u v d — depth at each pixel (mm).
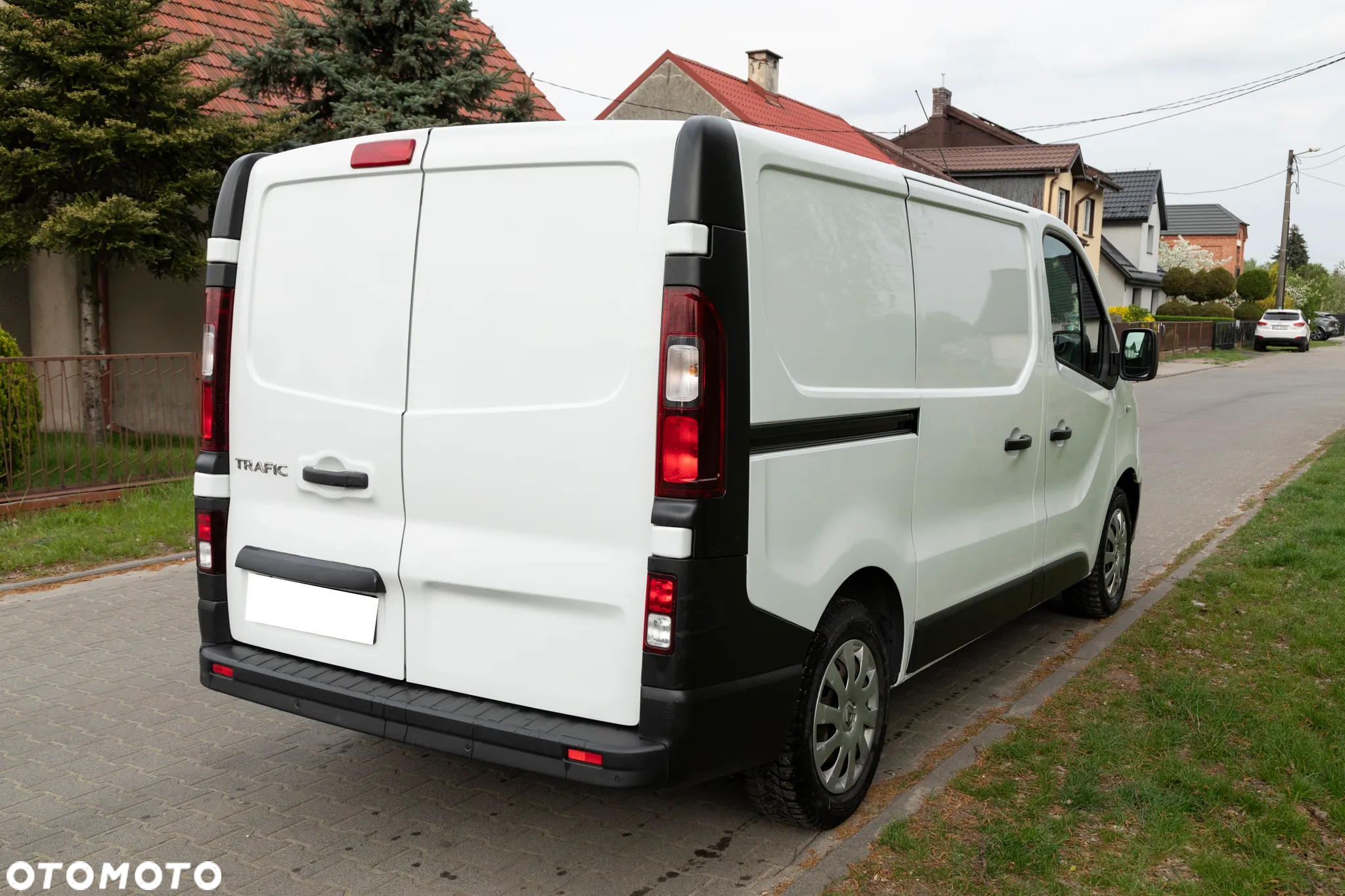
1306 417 17281
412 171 3176
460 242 3094
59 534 7324
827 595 3285
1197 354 35000
